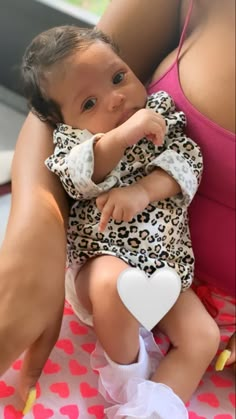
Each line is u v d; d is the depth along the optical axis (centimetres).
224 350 91
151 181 86
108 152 83
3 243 82
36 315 78
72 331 93
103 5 142
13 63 148
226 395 90
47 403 82
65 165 85
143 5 101
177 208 90
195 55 96
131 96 89
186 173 88
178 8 103
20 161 92
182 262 91
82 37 90
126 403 80
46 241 81
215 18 96
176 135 93
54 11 138
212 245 99
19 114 148
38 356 81
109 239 87
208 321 87
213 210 98
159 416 78
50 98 90
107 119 88
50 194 87
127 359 83
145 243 87
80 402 83
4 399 81
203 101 93
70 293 93
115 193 84
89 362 89
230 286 102
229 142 92
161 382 84
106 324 81
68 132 89
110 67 88
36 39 92
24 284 78
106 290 81
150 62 106
